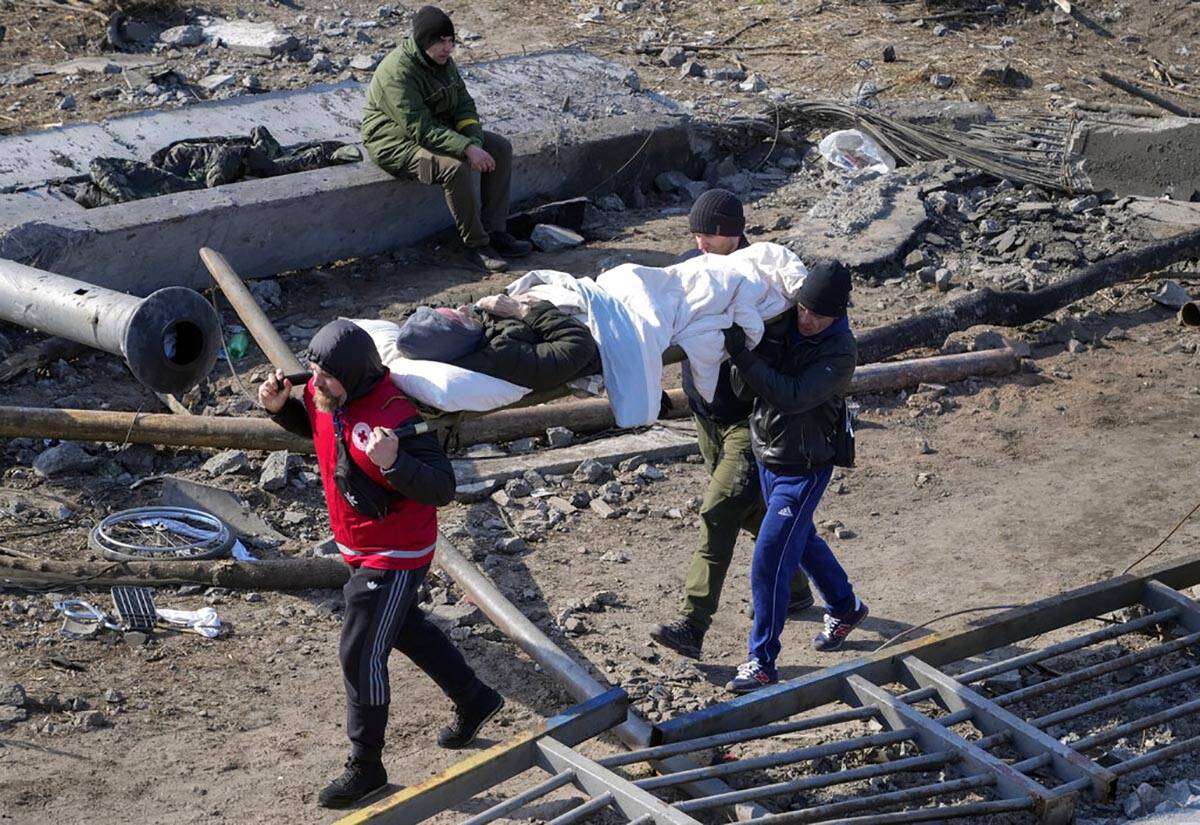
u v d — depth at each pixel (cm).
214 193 3750
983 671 2169
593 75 5228
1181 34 6256
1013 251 4350
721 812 1942
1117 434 3366
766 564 2172
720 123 4938
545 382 1819
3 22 5403
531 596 2531
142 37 5438
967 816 1859
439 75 4016
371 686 1862
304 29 5653
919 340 3638
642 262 4156
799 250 4197
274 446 2862
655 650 2389
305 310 3750
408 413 1752
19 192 3762
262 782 1978
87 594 2412
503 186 4141
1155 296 4128
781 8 6344
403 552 1831
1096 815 1969
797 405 2017
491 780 1855
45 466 2783
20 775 1938
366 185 3978
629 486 2984
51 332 3008
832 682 2108
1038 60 5941
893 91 5528
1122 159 4853
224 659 2275
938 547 2828
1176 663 2386
